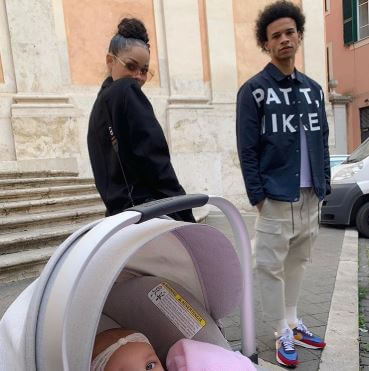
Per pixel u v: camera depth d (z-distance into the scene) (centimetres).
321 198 260
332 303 359
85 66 847
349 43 1862
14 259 443
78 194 671
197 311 162
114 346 132
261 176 258
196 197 137
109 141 205
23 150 788
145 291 159
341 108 1762
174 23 909
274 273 261
